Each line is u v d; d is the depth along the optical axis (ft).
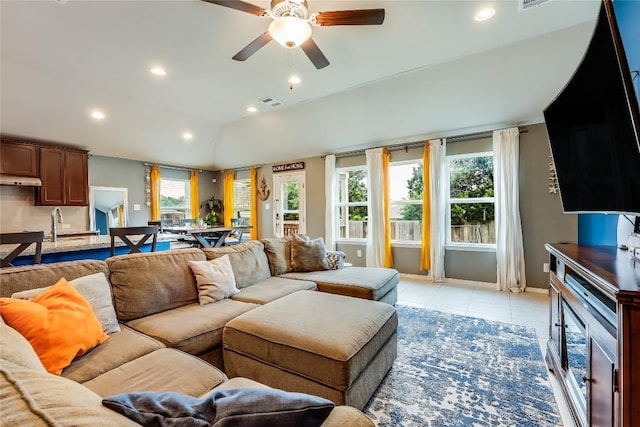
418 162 16.69
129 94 13.96
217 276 8.08
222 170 26.07
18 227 15.88
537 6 7.95
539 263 13.23
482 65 11.06
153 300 6.82
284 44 7.30
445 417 5.34
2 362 1.79
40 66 11.11
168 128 18.37
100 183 19.16
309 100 14.97
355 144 18.22
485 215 14.92
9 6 7.61
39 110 13.91
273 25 6.85
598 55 4.55
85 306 5.12
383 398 5.89
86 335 4.78
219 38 9.12
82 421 1.56
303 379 5.14
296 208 21.83
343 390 4.78
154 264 7.27
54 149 16.31
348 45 9.65
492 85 11.91
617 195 4.76
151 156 20.98
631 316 3.14
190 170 24.54
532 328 9.29
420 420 5.27
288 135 19.06
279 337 5.43
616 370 3.34
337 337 5.24
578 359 5.17
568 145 6.11
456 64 11.16
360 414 2.64
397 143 17.01
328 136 18.10
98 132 16.79
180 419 2.04
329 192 19.29
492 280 14.46
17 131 14.70
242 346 5.87
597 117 5.00
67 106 14.17
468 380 6.48
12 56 10.37
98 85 12.92
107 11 7.89
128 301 6.48
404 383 6.39
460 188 15.55
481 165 15.03
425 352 7.77
